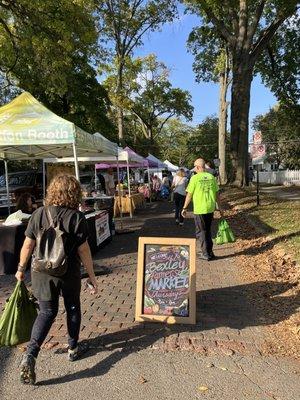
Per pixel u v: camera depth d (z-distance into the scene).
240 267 7.83
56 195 4.08
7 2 18.56
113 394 3.73
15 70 23.05
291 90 35.47
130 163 22.48
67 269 4.02
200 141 89.88
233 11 26.98
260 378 3.97
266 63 35.00
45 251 3.91
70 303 4.23
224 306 5.81
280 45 33.59
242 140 26.80
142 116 64.44
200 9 26.98
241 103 26.55
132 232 12.26
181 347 4.57
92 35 19.92
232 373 4.05
